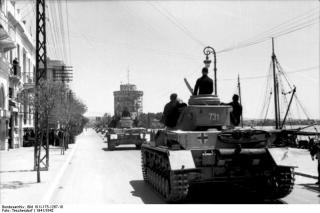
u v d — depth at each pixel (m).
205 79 12.04
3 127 32.47
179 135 10.10
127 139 33.25
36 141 17.94
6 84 32.69
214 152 10.03
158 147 11.67
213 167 10.14
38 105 16.06
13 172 16.94
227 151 9.95
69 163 22.23
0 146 32.47
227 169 10.12
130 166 20.52
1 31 27.72
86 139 62.44
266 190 11.04
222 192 12.00
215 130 11.10
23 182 13.88
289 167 9.89
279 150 10.23
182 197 9.83
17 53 39.44
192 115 11.51
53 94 16.42
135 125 36.41
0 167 19.03
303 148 27.97
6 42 30.19
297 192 12.04
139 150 33.47
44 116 16.05
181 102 12.65
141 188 13.26
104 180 15.27
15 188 12.49
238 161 10.13
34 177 15.24
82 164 21.66
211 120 11.44
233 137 10.14
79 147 39.12
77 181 14.99
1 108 31.14
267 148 10.30
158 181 12.00
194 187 13.03
